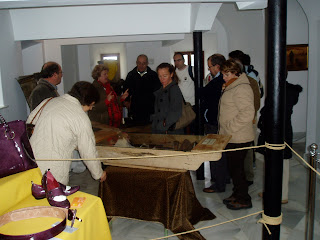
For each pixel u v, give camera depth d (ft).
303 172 14.76
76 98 7.73
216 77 12.14
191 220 10.00
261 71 20.80
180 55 16.94
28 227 4.52
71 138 7.46
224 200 11.53
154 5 13.76
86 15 13.84
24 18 13.91
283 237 9.45
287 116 10.14
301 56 20.13
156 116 11.78
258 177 14.30
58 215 4.69
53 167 7.36
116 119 14.26
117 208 9.02
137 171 8.72
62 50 23.07
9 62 13.58
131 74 15.55
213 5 12.12
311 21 15.42
